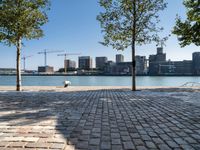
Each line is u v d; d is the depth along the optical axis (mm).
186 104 11875
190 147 5250
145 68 121438
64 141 5641
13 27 18375
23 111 9680
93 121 7844
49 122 7645
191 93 18031
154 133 6406
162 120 8023
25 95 16188
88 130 6676
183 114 9086
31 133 6320
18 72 20500
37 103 12125
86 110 9992
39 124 7359
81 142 5582
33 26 19641
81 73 138625
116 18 20984
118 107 10859
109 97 15062
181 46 21344
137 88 24031
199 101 13062
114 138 5930
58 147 5207
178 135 6203
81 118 8305
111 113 9297
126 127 7070
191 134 6289
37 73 137500
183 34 20797
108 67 138750
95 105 11484
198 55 121188
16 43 19859
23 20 18750
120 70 136250
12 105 11398
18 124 7336
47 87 25750
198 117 8508
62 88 24047
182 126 7184
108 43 21703
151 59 122188
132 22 20969
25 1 19219
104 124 7422
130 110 10023
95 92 19000
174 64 123375
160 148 5195
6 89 22406
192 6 20469
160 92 19000
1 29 18656
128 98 14523
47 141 5633
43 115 8820
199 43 20453
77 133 6352
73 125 7262
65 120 7957
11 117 8414
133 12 20688
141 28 20938
